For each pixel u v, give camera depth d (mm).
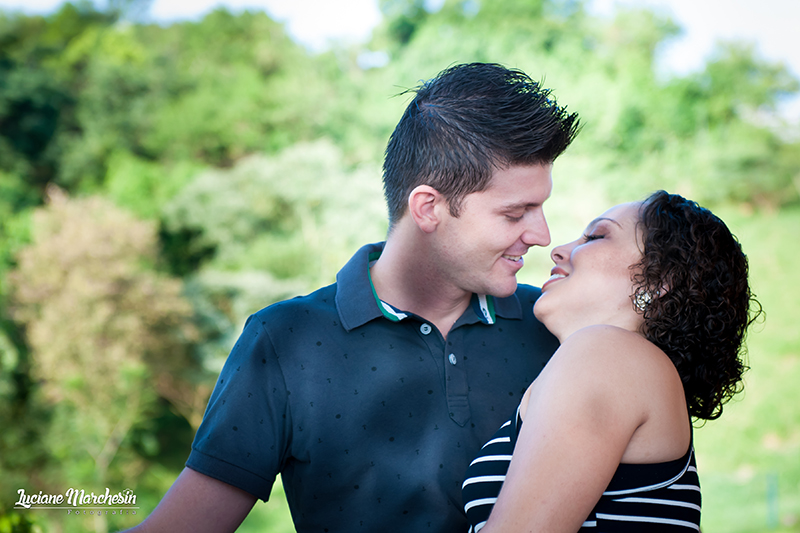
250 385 1004
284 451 1025
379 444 1020
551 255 1082
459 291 1071
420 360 1051
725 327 933
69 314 13141
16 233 15156
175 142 18875
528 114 959
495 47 18359
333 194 16641
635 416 798
